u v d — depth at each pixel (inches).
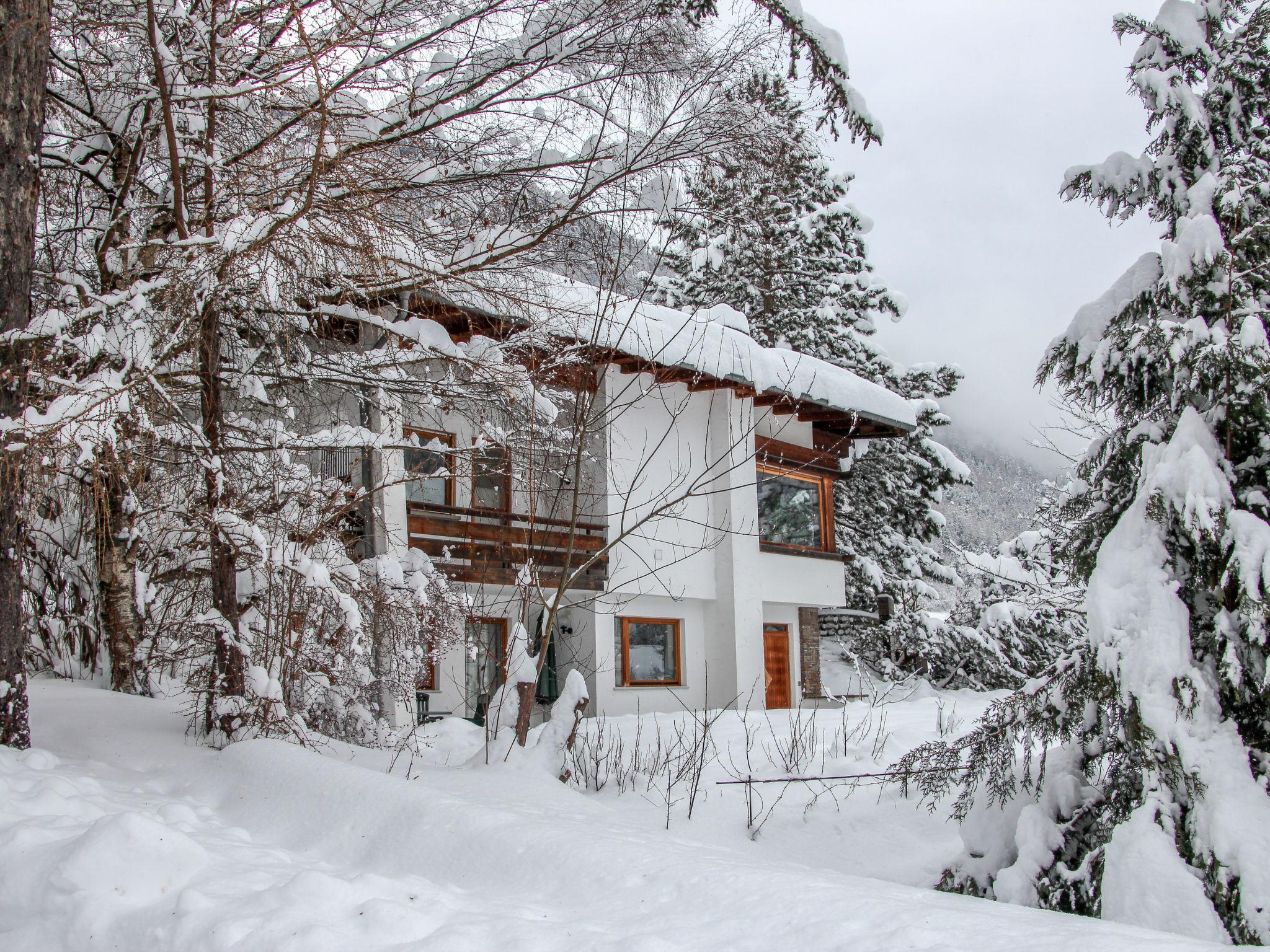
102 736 315.3
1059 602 471.8
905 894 186.2
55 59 346.0
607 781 378.6
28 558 411.8
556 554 628.7
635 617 735.1
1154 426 265.9
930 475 1166.3
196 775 265.3
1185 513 237.5
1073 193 307.0
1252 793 216.1
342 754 321.7
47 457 228.7
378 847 202.8
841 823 338.0
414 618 353.4
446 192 378.0
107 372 256.1
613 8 369.1
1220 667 227.8
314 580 297.3
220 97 307.0
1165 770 226.8
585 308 393.1
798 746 439.5
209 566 353.1
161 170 344.8
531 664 363.9
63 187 366.6
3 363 258.1
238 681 311.6
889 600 1030.4
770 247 1154.0
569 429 432.5
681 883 166.4
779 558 847.1
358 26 314.8
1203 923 205.5
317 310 331.3
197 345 295.1
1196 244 253.9
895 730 479.8
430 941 137.8
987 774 309.9
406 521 515.2
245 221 271.4
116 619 406.3
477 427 383.2
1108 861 223.3
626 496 387.5
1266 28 270.8
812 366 815.7
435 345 359.6
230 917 143.4
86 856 157.5
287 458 349.7
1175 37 287.9
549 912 161.8
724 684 775.7
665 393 745.0
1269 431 240.4
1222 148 284.4
